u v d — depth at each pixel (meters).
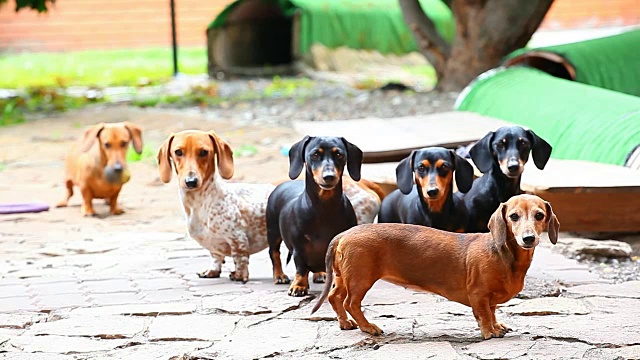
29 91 21.88
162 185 12.03
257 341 6.04
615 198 8.59
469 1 18.47
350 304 6.03
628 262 8.09
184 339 6.11
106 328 6.34
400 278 5.97
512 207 5.66
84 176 10.24
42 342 6.10
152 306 6.79
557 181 8.47
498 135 7.45
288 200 7.16
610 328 6.16
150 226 9.77
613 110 10.44
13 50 32.81
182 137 7.37
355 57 26.12
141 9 33.31
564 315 6.47
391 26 26.84
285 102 19.14
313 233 6.88
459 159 6.96
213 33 24.42
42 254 8.55
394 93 19.39
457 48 18.91
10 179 12.55
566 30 34.91
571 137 10.45
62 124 17.14
